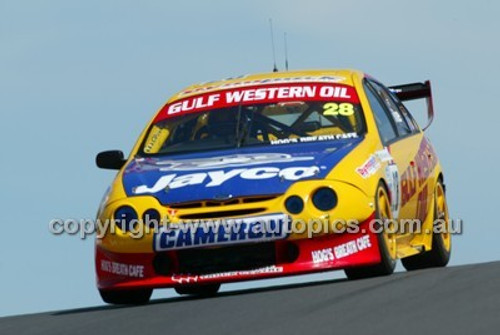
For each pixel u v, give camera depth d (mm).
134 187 27812
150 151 30141
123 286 27391
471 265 27734
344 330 18859
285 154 28266
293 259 26734
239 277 26625
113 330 21484
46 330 22453
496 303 20266
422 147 33312
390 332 18328
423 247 31516
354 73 32188
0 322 24891
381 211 27578
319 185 26781
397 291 22938
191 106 31266
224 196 26781
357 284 24859
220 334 19609
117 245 27344
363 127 29703
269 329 19594
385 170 28531
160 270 27125
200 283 26859
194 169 28047
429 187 32719
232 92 31391
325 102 30484
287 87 31234
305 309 21594
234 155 28734
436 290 22578
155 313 23438
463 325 18391
